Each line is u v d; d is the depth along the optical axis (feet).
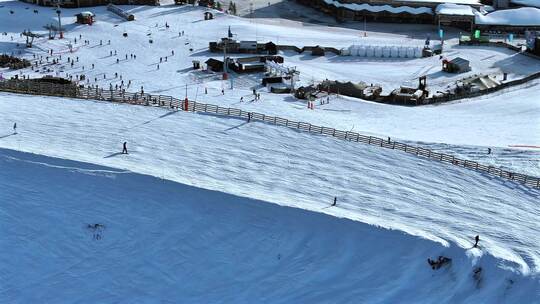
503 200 189.78
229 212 176.65
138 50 360.28
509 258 160.35
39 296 162.50
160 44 372.38
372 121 254.68
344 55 364.58
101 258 169.58
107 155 200.44
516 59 359.66
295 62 349.00
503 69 344.08
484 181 199.11
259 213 175.73
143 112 236.22
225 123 229.25
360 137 220.84
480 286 156.56
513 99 289.33
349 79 324.39
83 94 259.60
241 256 168.66
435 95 297.33
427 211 181.88
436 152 215.92
